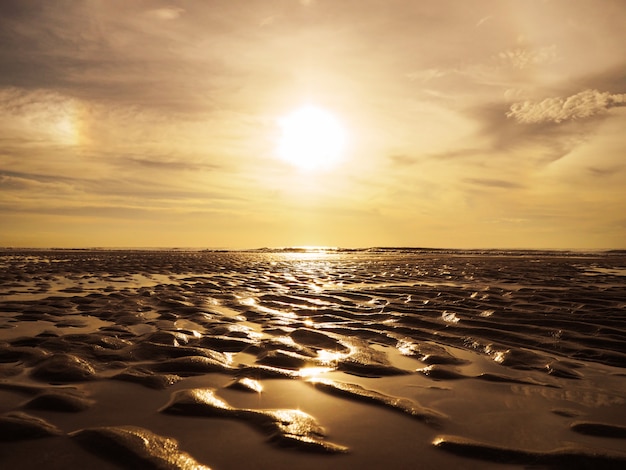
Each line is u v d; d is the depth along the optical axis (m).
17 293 10.10
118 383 3.67
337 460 2.39
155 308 7.95
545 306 7.91
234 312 7.75
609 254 49.34
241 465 2.33
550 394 3.52
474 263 26.14
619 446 2.58
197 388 3.54
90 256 36.00
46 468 2.27
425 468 2.31
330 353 4.82
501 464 2.36
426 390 3.62
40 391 3.44
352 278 14.92
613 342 5.16
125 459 2.36
